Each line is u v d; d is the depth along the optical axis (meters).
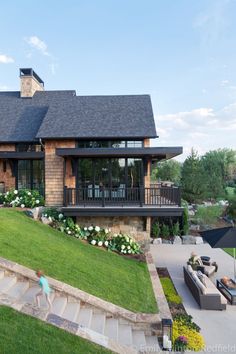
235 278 11.16
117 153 13.01
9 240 9.44
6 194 14.78
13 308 5.70
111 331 6.68
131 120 15.64
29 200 14.34
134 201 14.16
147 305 8.09
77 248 11.48
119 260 11.88
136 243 13.74
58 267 8.73
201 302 9.12
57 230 12.87
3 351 4.60
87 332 5.64
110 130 14.80
